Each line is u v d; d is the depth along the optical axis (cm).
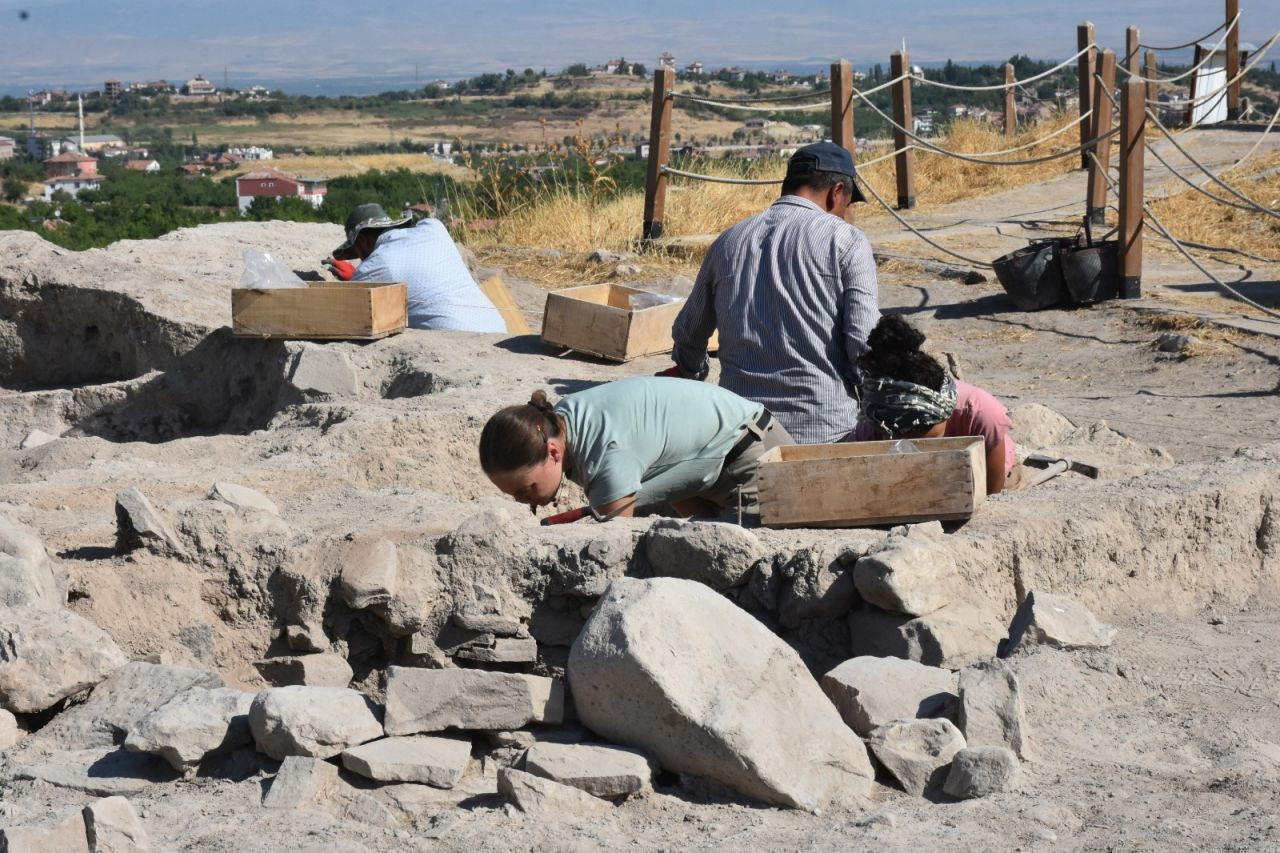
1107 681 382
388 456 620
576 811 323
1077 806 313
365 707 364
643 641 343
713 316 577
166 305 904
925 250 1345
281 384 787
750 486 479
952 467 433
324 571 438
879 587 395
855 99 1312
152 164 8669
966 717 346
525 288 1234
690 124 6316
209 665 439
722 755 329
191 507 455
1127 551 457
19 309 961
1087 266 1027
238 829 312
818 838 301
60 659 386
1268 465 502
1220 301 1021
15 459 670
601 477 457
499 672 385
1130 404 776
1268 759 340
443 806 336
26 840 286
